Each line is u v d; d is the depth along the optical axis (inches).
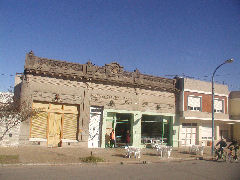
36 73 664.4
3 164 433.7
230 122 1043.3
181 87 919.7
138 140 815.1
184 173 460.4
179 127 914.1
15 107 580.1
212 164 593.9
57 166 465.1
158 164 561.0
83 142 717.3
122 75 799.7
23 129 636.1
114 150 712.4
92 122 749.3
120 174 421.7
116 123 804.0
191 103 935.0
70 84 711.1
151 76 866.8
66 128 705.6
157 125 887.1
